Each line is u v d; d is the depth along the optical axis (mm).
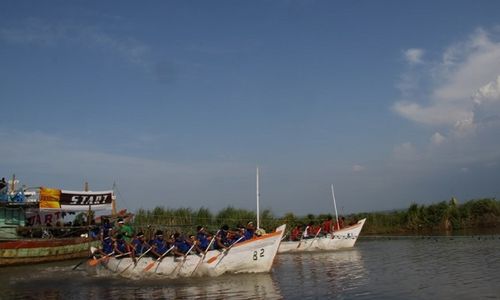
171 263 19609
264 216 40375
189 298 14562
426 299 13195
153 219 37906
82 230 32375
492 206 47094
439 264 20406
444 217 45406
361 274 18422
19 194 27906
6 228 27594
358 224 31844
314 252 29438
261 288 15844
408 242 33406
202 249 19625
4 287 18250
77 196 30969
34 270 23516
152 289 16703
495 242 29266
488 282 15273
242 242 19578
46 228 28734
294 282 16953
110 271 21391
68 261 28047
